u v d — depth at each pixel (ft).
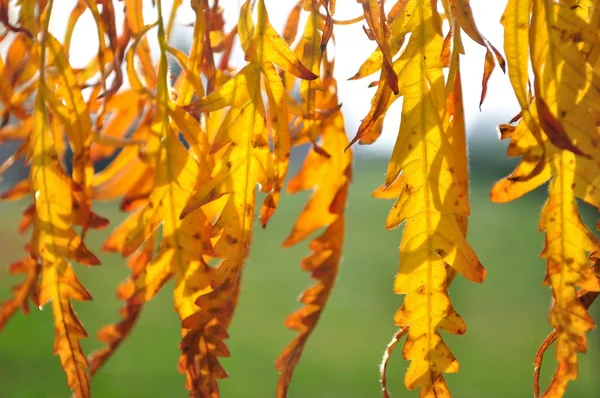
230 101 1.45
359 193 13.23
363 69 1.44
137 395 5.37
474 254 1.41
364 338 7.11
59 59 1.53
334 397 5.53
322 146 1.63
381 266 10.11
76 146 1.53
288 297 8.75
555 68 1.41
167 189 1.50
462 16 1.41
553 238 1.42
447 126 1.44
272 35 1.46
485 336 7.11
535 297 8.43
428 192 1.42
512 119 1.44
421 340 1.42
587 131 1.40
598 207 1.41
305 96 1.51
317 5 1.50
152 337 6.85
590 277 1.41
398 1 1.46
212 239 1.50
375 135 1.52
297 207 13.39
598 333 3.79
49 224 1.52
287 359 1.57
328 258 1.62
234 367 6.20
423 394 1.42
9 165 1.66
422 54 1.43
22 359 5.58
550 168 1.42
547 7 1.41
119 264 8.95
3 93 1.61
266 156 1.45
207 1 1.51
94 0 1.52
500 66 1.39
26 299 1.61
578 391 5.07
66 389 5.07
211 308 1.43
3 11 1.52
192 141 1.50
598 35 1.41
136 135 1.65
